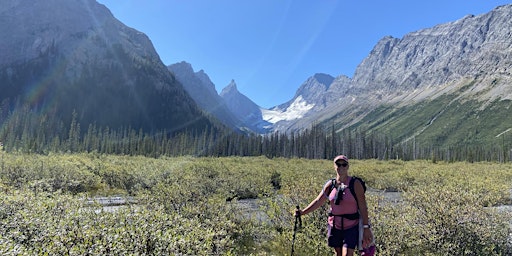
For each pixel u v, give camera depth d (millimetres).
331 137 132875
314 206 5906
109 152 101188
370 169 33844
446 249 7699
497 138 187375
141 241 4762
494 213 8758
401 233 7641
